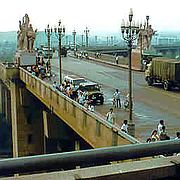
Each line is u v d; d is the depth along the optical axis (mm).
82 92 32688
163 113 29109
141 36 58375
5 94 76375
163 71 40969
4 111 78438
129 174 3717
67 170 3666
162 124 20391
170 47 111438
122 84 44250
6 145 75562
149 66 43938
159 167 3854
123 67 62875
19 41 63844
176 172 3918
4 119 78062
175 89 40500
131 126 21844
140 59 58094
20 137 52969
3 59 84500
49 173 3566
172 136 21984
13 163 3371
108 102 33906
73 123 27391
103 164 3967
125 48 106812
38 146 52906
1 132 76750
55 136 41656
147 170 3797
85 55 84312
